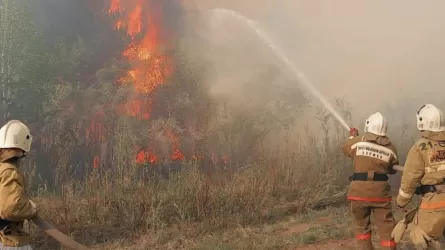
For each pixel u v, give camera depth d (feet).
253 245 17.88
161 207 20.77
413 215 12.94
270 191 23.97
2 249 9.50
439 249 12.20
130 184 22.20
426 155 12.26
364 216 15.48
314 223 20.97
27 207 9.50
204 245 18.24
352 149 15.75
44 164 30.96
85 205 20.74
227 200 21.89
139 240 19.25
